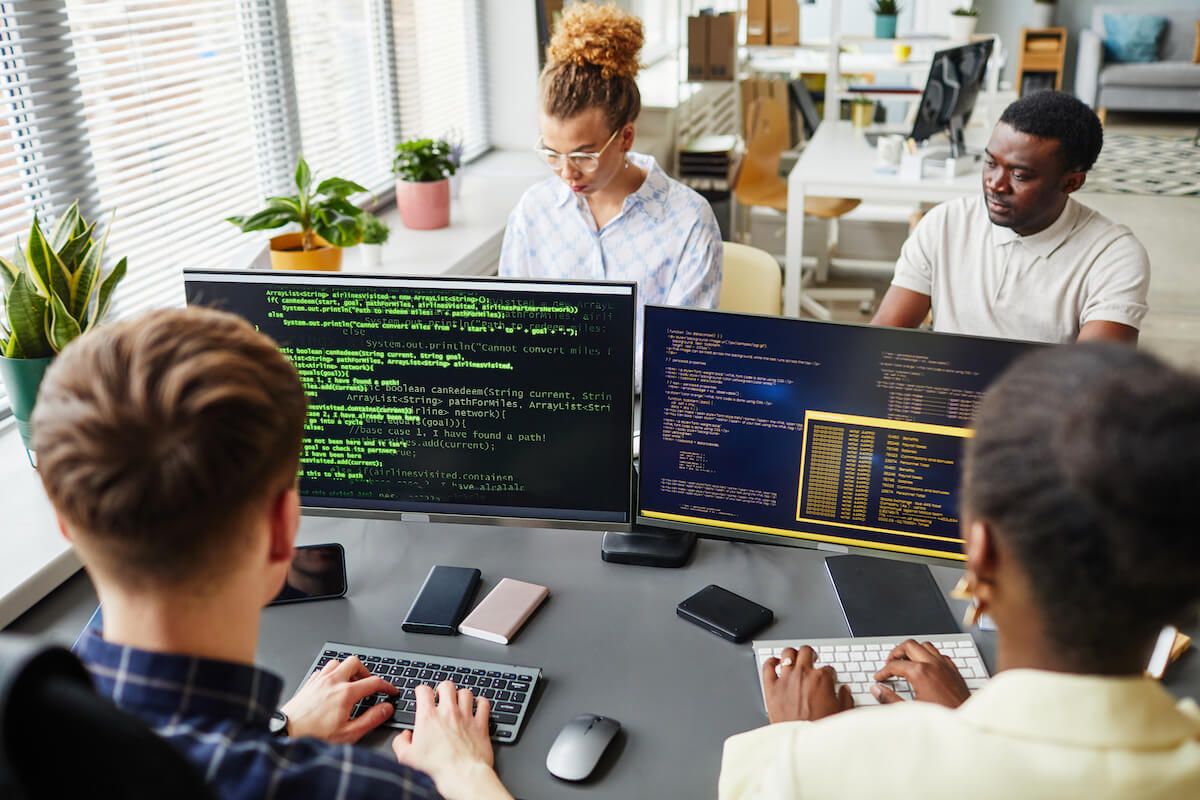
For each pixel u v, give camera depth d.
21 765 0.53
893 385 1.28
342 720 1.17
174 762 0.57
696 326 1.31
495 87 4.12
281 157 2.92
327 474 1.45
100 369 0.69
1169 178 6.54
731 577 1.48
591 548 1.55
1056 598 0.62
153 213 2.44
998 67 4.89
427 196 3.03
